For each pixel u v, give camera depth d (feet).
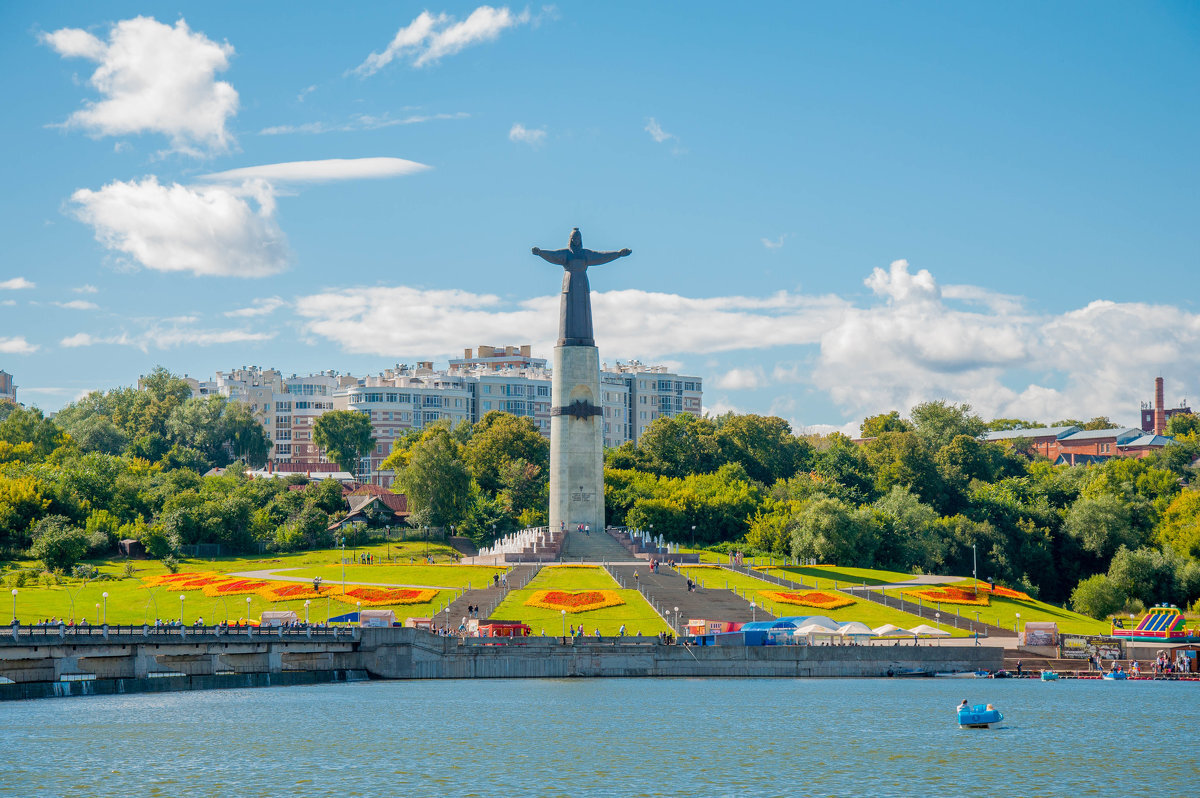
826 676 431.84
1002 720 347.36
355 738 312.91
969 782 272.51
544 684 414.82
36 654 333.01
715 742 312.71
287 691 394.11
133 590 520.42
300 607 484.74
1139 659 453.58
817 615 481.05
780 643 441.68
